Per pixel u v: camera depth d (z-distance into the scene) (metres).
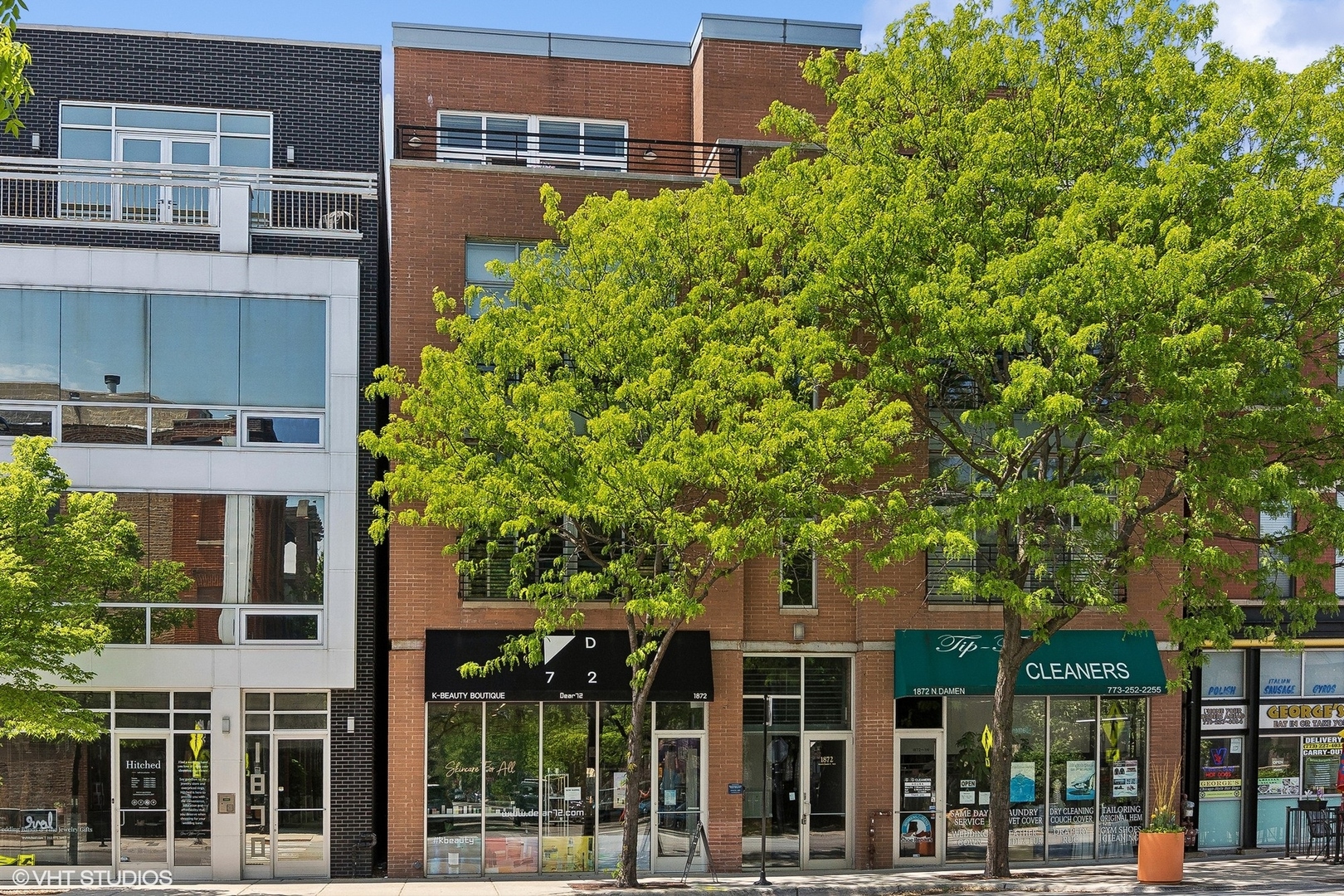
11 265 20.31
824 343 16.31
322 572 20.86
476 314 21.61
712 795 21.59
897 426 16.38
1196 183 15.78
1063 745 22.95
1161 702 23.17
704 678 21.27
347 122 22.62
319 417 21.02
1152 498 22.78
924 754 22.48
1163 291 15.20
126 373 20.55
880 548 18.80
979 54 17.98
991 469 19.11
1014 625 18.94
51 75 21.97
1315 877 19.69
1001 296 15.94
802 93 24.39
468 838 21.06
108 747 20.48
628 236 18.25
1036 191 17.09
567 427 17.11
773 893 18.45
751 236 19.20
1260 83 16.12
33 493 17.31
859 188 17.17
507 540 21.34
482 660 20.86
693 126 25.14
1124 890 18.05
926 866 22.17
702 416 19.16
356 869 20.88
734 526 18.41
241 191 21.20
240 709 20.62
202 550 20.59
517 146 23.91
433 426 18.38
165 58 22.28
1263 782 24.14
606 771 21.53
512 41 24.69
